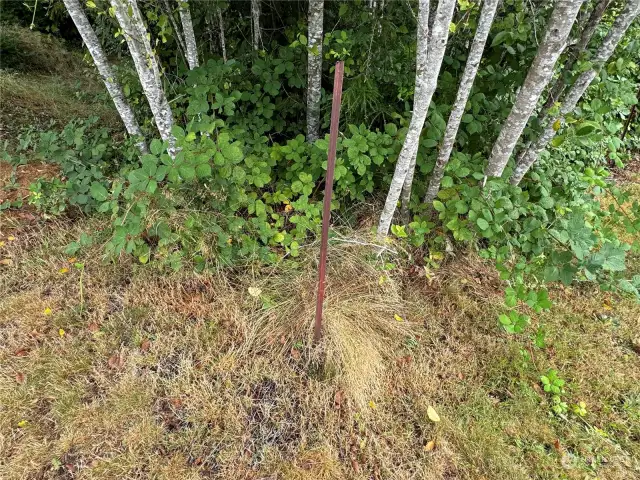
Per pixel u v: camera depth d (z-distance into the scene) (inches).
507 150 95.3
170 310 94.6
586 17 96.3
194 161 83.7
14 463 71.7
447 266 109.6
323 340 90.0
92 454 73.9
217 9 110.8
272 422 80.5
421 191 111.8
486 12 77.5
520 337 97.5
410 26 113.3
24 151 125.3
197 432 77.7
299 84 117.2
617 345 97.9
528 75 84.4
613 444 81.2
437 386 88.7
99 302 94.8
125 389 81.7
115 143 122.1
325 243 72.9
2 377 81.7
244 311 95.1
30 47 186.5
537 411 85.3
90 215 110.3
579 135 90.5
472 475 76.8
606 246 87.3
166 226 91.7
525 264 93.2
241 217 106.7
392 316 98.1
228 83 107.2
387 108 116.4
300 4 122.0
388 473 76.1
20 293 94.5
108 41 126.0
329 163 63.6
